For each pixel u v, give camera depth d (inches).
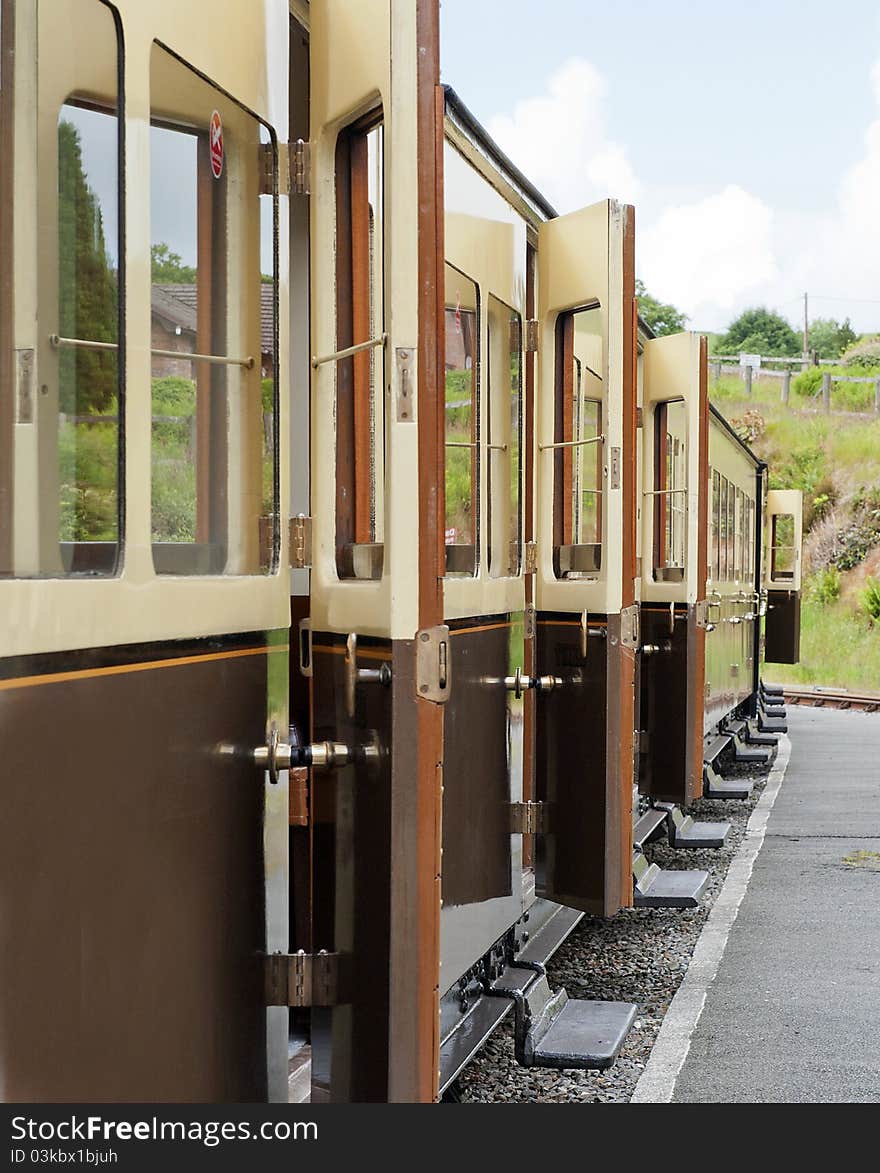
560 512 247.8
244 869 126.6
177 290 116.9
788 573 885.2
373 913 125.0
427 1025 121.3
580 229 235.8
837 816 472.7
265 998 132.0
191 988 115.0
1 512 94.5
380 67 124.3
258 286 131.6
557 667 243.9
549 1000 231.0
